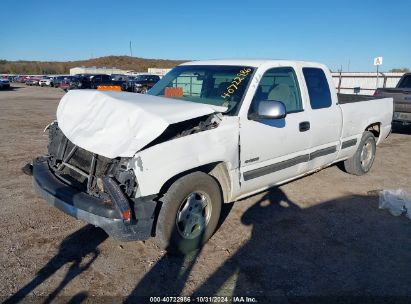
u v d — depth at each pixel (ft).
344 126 18.69
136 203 10.88
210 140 12.26
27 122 42.93
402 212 16.49
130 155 10.50
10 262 11.68
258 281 11.14
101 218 10.57
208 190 12.60
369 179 21.21
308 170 17.26
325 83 17.72
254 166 14.11
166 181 11.34
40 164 13.79
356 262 12.35
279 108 12.76
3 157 24.47
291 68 16.03
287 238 13.85
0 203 16.22
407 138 35.09
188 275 11.32
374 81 81.87
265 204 16.96
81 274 11.19
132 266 11.71
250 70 14.58
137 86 102.37
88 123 12.23
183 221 12.23
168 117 11.17
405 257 12.75
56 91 120.06
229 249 12.93
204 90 15.20
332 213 16.25
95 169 11.61
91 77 110.42
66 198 11.44
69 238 13.30
